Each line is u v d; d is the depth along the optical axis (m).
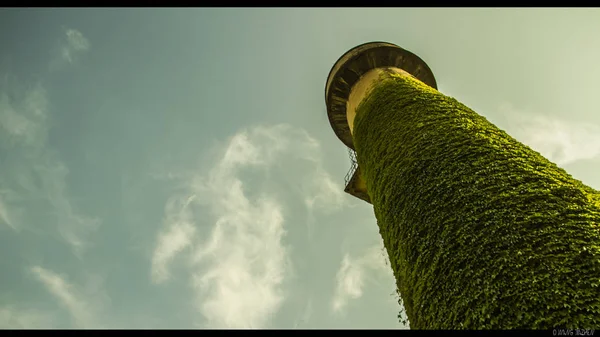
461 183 7.25
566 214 5.90
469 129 8.74
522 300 5.18
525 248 5.67
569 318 4.70
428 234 7.07
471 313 5.59
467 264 6.07
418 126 9.54
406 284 7.34
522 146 8.06
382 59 16.22
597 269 5.01
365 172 10.98
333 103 17.08
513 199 6.46
